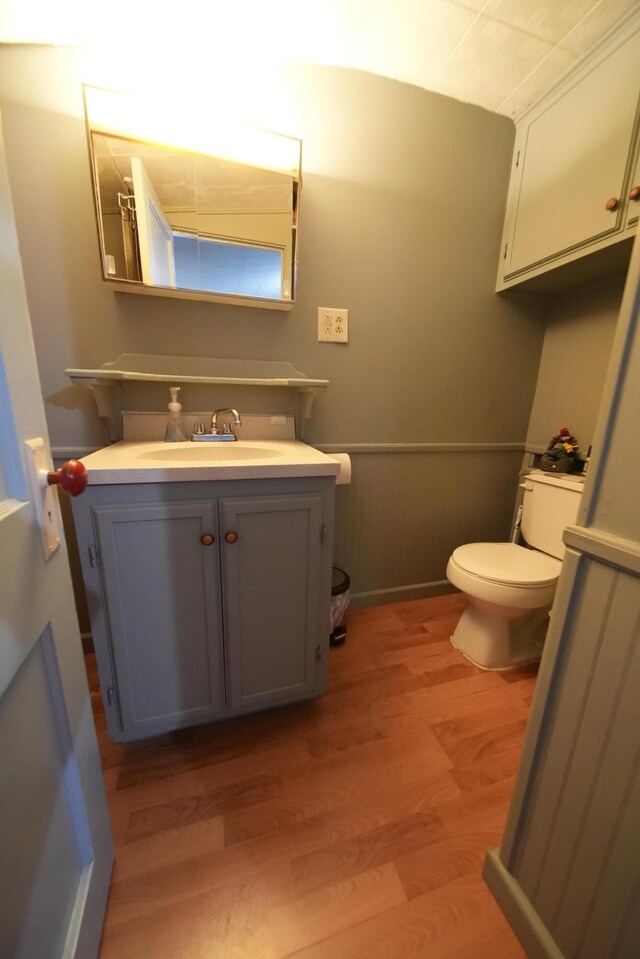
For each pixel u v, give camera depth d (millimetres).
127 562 865
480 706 1227
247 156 1182
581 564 565
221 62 1134
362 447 1580
